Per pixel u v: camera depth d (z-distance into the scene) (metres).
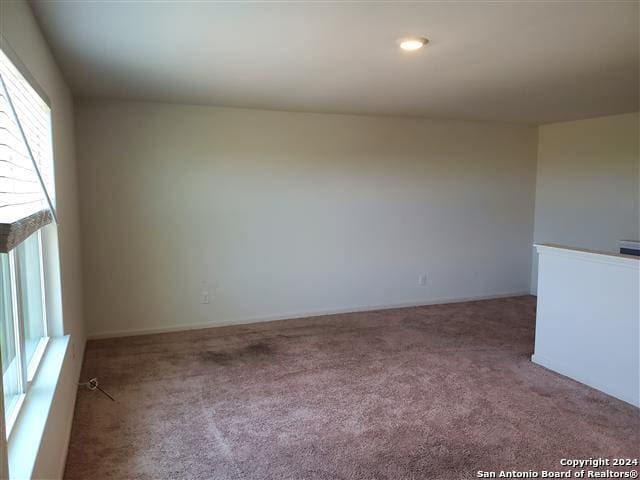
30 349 2.35
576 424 2.83
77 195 4.08
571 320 3.50
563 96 4.05
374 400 3.15
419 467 2.40
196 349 4.12
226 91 3.85
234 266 4.82
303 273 5.12
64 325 2.75
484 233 5.95
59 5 2.00
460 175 5.73
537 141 6.12
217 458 2.47
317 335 4.52
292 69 3.13
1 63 1.51
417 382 3.44
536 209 6.17
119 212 4.36
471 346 4.23
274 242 4.95
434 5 2.03
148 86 3.66
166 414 2.95
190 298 4.69
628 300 3.10
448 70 3.14
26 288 2.26
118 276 4.43
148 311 4.56
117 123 4.27
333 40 2.51
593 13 2.13
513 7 2.05
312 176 5.03
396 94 3.97
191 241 4.63
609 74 3.24
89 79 3.39
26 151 1.75
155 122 4.39
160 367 3.71
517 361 3.87
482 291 6.05
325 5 2.03
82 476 2.31
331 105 4.50
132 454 2.51
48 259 2.63
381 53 2.75
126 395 3.21
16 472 1.49
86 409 3.01
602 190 5.29
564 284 3.54
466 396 3.21
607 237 5.27
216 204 4.68
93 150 4.23
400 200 5.46
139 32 2.37
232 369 3.68
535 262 6.18
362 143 5.20
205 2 2.00
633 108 4.64
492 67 3.06
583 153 5.49
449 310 5.48
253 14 2.13
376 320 5.04
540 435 2.71
